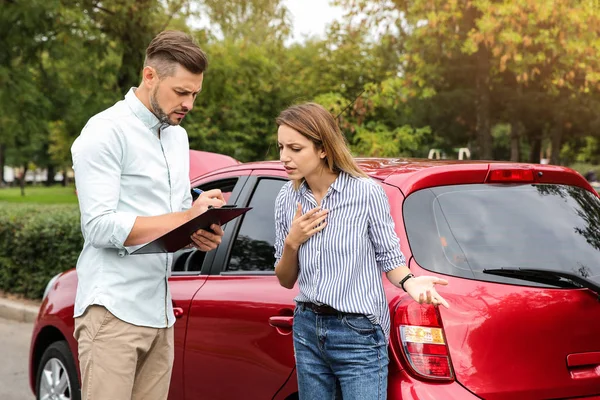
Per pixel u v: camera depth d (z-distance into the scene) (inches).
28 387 250.8
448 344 112.4
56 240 361.4
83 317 118.6
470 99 970.7
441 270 116.8
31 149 2114.9
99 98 604.7
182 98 115.8
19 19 529.7
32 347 194.4
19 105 587.8
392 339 113.9
